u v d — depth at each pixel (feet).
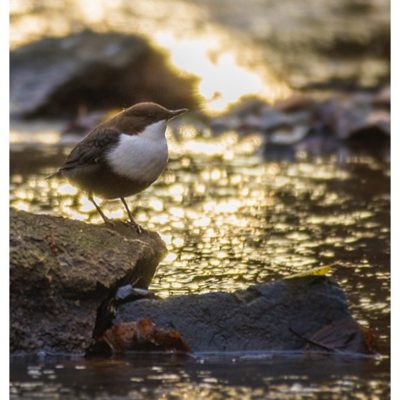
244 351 27.71
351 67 91.04
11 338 27.25
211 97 74.64
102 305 28.50
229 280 34.45
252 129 66.74
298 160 58.59
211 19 103.81
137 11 103.35
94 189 34.81
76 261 28.45
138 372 25.49
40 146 60.64
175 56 79.25
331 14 109.50
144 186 34.76
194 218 44.60
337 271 35.70
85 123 65.36
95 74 72.54
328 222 43.57
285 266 36.45
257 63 87.25
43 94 70.85
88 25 92.58
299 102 68.54
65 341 27.55
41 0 100.83
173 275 35.12
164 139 34.45
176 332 27.45
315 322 28.04
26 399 23.09
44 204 45.39
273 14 107.76
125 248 29.66
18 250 27.66
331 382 24.63
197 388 24.08
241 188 51.03
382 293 32.94
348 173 54.39
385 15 109.60
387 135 63.41
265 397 23.40
